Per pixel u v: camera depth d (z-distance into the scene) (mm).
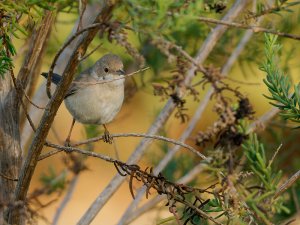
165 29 4105
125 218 8445
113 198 13836
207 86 12211
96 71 10047
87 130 10492
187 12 4141
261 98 12156
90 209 7680
